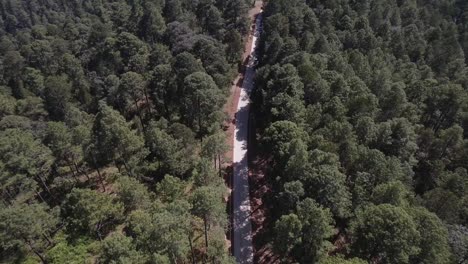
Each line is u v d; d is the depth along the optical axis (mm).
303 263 54500
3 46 155250
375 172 62875
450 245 56094
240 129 98812
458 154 78562
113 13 171750
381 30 119812
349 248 57781
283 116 77688
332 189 56812
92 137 76625
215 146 73000
